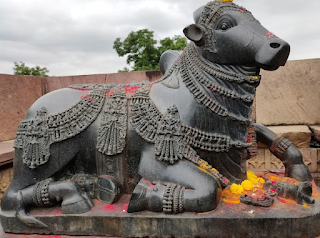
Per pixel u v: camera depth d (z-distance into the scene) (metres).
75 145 1.64
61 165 1.62
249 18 1.59
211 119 1.59
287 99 3.51
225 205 1.48
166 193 1.41
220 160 1.65
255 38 1.51
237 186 1.63
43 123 1.61
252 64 1.59
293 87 3.49
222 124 1.60
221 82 1.59
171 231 1.40
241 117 1.61
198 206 1.39
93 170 1.71
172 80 1.68
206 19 1.59
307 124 3.49
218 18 1.58
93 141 1.64
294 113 3.51
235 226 1.36
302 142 2.90
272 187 1.64
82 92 1.72
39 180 1.62
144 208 1.46
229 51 1.55
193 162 1.52
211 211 1.42
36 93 4.02
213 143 1.59
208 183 1.43
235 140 1.63
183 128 1.54
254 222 1.35
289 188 1.53
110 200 1.56
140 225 1.42
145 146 1.59
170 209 1.39
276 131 2.98
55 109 1.65
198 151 1.60
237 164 1.69
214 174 1.52
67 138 1.61
